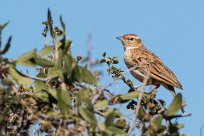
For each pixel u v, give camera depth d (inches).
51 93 536.7
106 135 455.8
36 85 539.8
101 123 455.8
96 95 488.1
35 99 538.0
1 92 489.1
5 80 489.1
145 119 466.0
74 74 503.8
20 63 515.2
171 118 477.1
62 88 531.2
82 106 478.0
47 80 529.7
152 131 454.3
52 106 544.4
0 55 500.4
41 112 516.4
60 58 528.4
